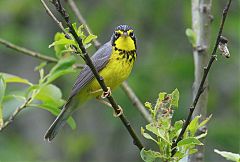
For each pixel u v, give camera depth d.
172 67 16.09
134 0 17.09
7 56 17.30
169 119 7.18
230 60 16.22
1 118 8.80
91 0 17.80
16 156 15.13
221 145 15.09
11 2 16.50
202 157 8.32
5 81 8.92
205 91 8.76
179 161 7.32
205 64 8.98
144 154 7.16
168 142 7.12
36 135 16.67
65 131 17.22
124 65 10.12
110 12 17.02
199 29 9.12
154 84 15.78
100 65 10.01
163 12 17.09
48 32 16.80
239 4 15.91
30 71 17.22
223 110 16.28
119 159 16.78
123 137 16.89
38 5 16.52
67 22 7.07
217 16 16.44
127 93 10.34
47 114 16.92
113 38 10.23
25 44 15.90
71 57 9.17
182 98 15.20
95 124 17.17
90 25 16.73
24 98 8.95
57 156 16.70
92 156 16.86
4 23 16.62
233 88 16.42
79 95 10.07
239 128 15.33
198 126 7.25
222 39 6.97
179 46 17.20
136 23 17.23
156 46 17.03
